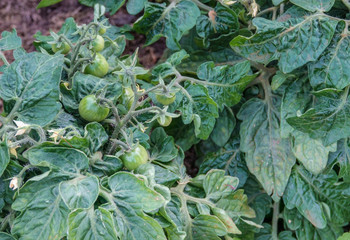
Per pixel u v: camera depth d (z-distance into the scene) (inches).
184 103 42.1
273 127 44.8
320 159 42.7
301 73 44.1
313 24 42.1
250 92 46.9
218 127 46.3
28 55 37.8
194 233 40.2
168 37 45.4
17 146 35.9
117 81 40.6
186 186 41.9
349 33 42.0
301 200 44.5
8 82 37.2
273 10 45.0
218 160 46.1
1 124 37.8
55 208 35.8
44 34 49.9
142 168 37.8
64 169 36.5
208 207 40.9
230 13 44.9
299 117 41.6
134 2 45.8
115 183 36.3
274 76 44.1
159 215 37.8
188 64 46.7
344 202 44.4
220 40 46.0
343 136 41.9
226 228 39.6
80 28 40.2
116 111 37.0
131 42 49.8
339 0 43.8
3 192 37.1
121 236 35.5
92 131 37.7
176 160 42.6
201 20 45.6
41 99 37.0
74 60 39.8
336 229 45.6
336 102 41.9
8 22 50.0
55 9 50.8
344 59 41.8
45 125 36.9
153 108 36.6
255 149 44.6
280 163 44.1
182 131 46.7
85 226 35.0
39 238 35.4
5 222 37.2
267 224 46.4
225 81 43.4
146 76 44.4
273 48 42.6
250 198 46.6
